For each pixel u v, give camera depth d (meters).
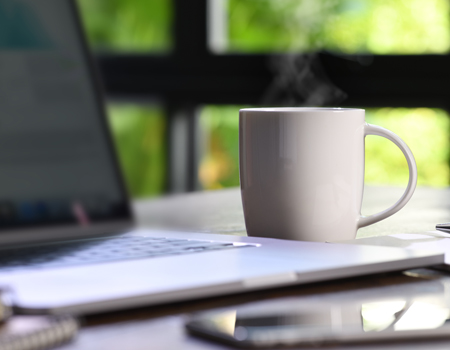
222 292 0.43
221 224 0.86
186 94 2.48
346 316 0.38
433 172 2.02
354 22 2.12
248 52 2.34
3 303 0.37
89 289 0.41
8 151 0.71
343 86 2.14
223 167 2.49
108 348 0.35
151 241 0.60
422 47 2.01
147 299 0.41
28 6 0.77
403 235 0.68
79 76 0.78
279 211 0.68
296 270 0.47
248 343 0.34
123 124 2.59
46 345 0.34
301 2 2.22
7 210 0.68
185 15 2.44
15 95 0.73
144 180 2.59
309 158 0.67
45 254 0.55
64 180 0.73
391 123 2.07
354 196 0.70
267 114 0.67
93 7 2.58
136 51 2.55
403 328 0.35
